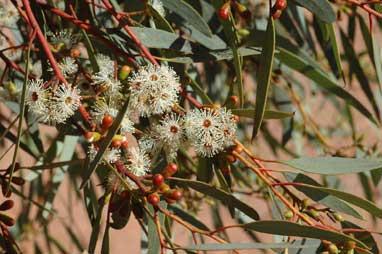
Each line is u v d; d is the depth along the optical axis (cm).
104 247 65
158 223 61
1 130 83
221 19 69
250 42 73
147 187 63
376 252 67
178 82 66
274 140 106
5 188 67
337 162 66
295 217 64
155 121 72
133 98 62
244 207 65
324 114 128
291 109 94
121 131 63
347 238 62
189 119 63
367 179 92
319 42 84
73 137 84
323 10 66
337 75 85
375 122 77
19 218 96
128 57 67
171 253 69
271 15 63
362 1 73
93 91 66
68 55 69
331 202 67
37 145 82
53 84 64
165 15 72
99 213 65
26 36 79
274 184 66
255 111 63
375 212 65
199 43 71
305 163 66
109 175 64
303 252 65
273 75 91
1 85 73
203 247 61
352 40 85
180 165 86
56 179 86
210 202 92
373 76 105
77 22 69
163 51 72
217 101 93
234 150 65
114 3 75
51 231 152
